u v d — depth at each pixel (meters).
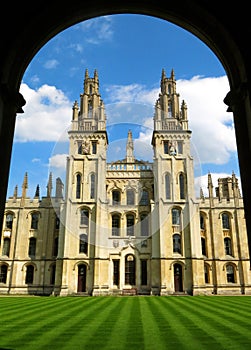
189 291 41.56
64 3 7.64
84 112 48.62
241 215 48.09
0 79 6.95
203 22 7.65
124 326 12.93
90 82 52.22
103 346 9.25
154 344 9.55
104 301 27.31
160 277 41.75
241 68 7.19
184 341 9.98
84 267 43.41
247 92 6.98
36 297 35.78
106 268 42.53
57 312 18.22
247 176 6.97
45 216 49.00
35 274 46.31
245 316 16.30
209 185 49.72
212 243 46.97
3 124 7.32
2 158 7.17
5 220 49.28
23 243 47.97
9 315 16.78
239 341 10.00
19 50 7.41
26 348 8.95
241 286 44.78
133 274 43.47
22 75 7.82
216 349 8.92
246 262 45.81
